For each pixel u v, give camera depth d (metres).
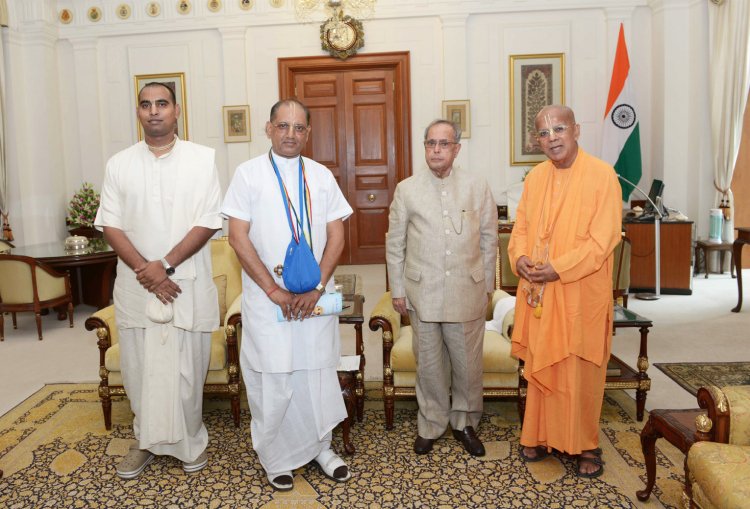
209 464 2.75
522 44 7.25
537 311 2.48
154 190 2.56
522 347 2.67
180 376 2.61
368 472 2.64
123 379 2.73
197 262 2.64
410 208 2.69
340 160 7.67
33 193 7.45
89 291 6.14
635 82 7.27
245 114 7.40
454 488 2.50
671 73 6.89
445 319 2.61
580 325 2.42
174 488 2.55
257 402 2.51
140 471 2.68
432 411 2.78
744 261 7.29
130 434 3.09
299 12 7.24
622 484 2.49
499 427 3.07
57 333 5.21
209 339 2.76
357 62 7.38
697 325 4.92
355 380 3.07
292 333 2.45
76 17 7.47
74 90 7.64
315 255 2.49
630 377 3.07
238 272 3.70
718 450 1.81
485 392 3.02
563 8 7.14
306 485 2.55
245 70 7.39
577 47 7.20
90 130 7.64
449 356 2.81
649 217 6.20
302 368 2.47
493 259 2.77
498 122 7.37
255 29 7.38
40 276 5.02
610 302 2.50
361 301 3.42
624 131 6.73
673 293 6.10
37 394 3.69
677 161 6.99
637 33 7.20
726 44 6.40
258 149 7.52
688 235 6.02
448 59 7.22
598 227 2.40
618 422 3.08
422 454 2.79
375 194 7.73
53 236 7.54
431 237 2.63
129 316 2.61
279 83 7.43
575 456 2.70
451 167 2.73
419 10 7.21
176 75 7.52
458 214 2.64
